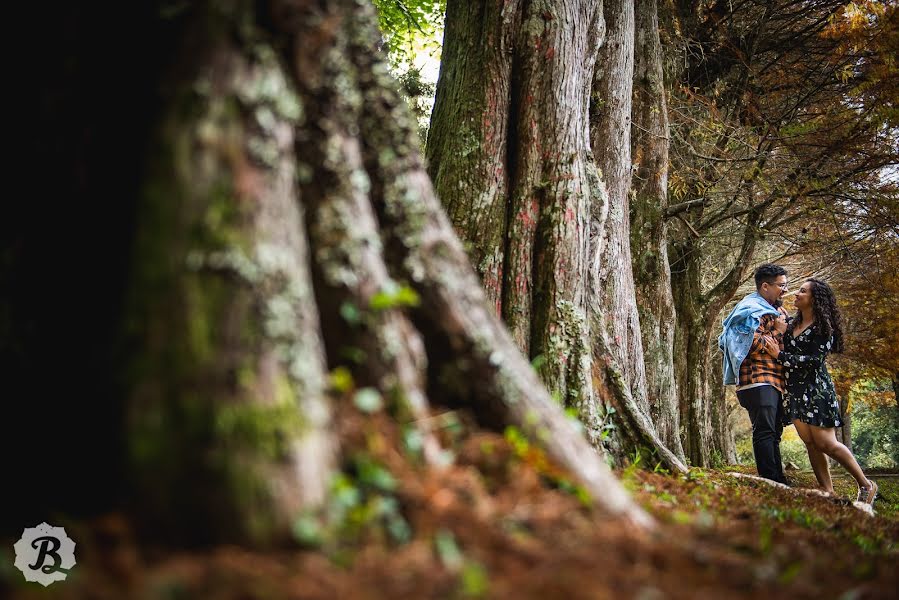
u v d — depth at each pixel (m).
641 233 9.29
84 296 2.64
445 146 5.54
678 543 2.65
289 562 2.04
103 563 2.04
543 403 3.00
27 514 2.49
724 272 18.00
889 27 11.41
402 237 2.93
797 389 6.91
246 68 2.35
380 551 2.16
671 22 11.43
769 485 6.26
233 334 2.15
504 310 5.18
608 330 6.69
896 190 12.19
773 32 13.54
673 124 11.23
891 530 4.50
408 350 2.72
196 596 1.82
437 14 12.50
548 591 1.98
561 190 5.30
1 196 2.80
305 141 2.66
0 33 2.86
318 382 2.30
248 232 2.23
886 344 15.31
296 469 2.15
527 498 2.62
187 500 2.10
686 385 11.63
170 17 2.44
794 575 2.52
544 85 5.43
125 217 2.48
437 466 2.58
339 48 2.75
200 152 2.23
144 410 2.13
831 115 12.58
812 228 14.20
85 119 2.77
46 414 2.62
